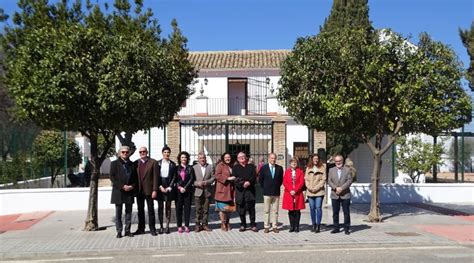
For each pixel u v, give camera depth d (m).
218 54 38.22
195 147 25.41
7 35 16.39
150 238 12.35
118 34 13.85
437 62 14.26
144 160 12.86
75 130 13.16
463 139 21.19
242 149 23.28
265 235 12.70
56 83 11.74
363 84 14.18
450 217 16.06
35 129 20.69
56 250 11.11
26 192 18.14
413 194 20.19
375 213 15.15
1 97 20.77
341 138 28.80
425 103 14.10
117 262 10.07
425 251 10.98
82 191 18.47
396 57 14.41
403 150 23.03
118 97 12.09
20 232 13.80
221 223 13.58
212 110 35.31
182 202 13.09
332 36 14.80
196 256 10.55
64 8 16.73
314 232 13.09
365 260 9.96
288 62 15.26
